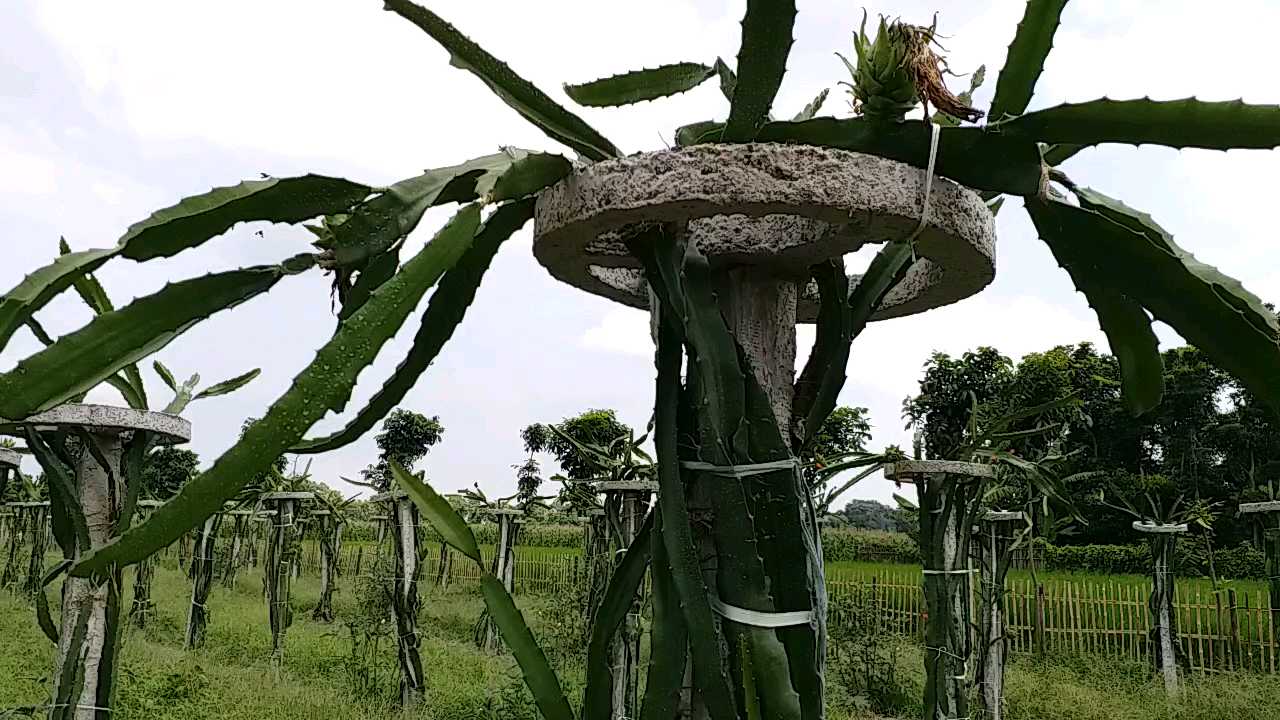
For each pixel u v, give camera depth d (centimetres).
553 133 135
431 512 133
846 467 379
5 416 103
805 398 155
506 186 118
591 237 134
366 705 580
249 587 1264
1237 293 123
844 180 118
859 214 121
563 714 133
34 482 1027
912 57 130
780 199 116
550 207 131
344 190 124
